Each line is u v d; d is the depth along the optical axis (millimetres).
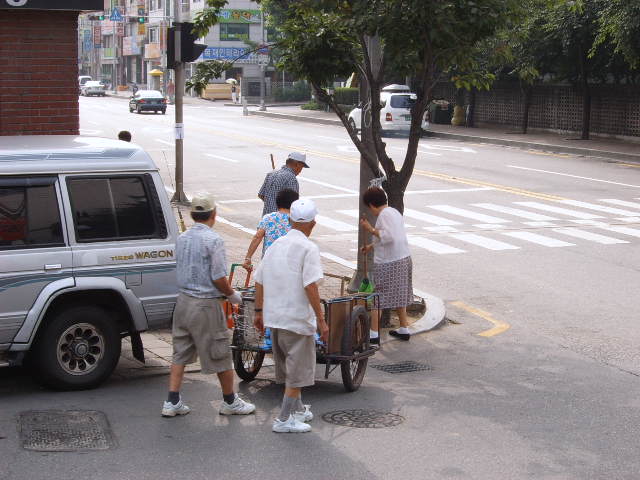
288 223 11625
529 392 10828
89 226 10422
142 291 10602
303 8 13766
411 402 10430
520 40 15094
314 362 9531
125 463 8609
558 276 16359
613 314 14180
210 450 8938
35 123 14422
